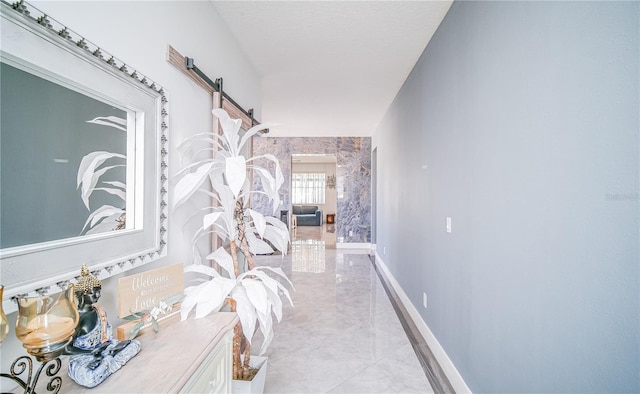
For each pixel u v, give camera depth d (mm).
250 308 1410
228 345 1218
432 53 2549
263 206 7379
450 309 2115
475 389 1736
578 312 996
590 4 938
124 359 851
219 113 1486
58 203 847
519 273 1323
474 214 1757
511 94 1377
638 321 795
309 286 4277
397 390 1977
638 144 791
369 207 7512
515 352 1356
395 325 2986
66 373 817
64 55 845
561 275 1071
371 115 5277
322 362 2291
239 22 2307
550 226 1125
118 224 1086
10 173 720
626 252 825
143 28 1262
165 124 1361
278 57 2924
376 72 3348
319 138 7547
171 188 1477
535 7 1201
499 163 1484
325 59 2996
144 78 1204
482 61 1654
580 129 980
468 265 1837
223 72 2270
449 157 2148
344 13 2221
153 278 1104
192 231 1736
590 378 948
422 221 2836
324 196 14594
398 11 2201
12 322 752
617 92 848
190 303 1213
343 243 7516
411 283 3229
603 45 893
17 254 728
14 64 720
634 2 802
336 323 3016
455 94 2043
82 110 924
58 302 713
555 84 1092
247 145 2656
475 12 1739
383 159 5301
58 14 850
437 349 2357
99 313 869
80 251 913
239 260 2650
